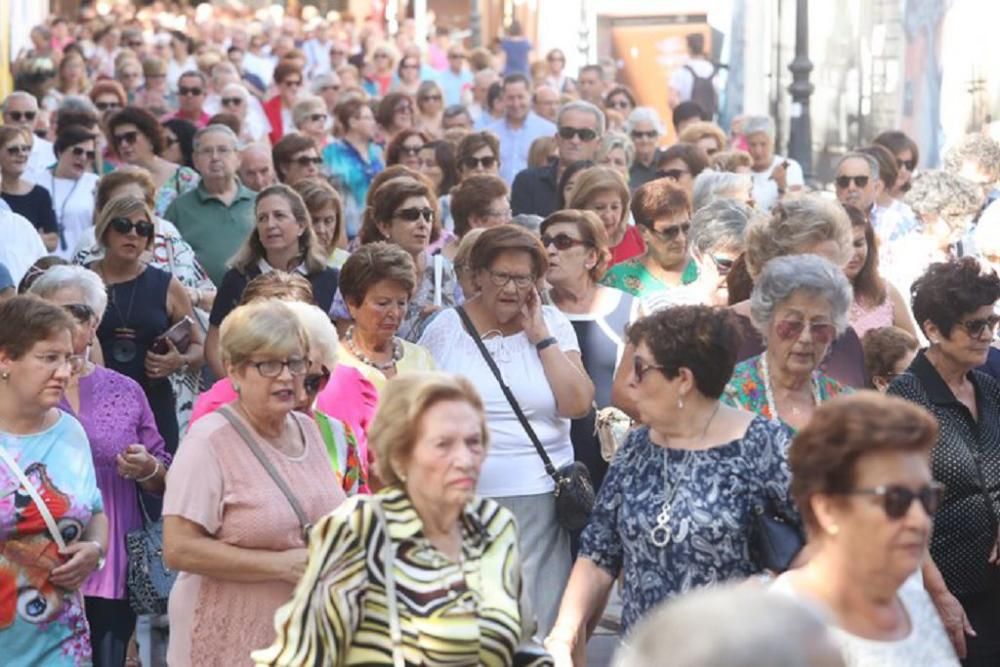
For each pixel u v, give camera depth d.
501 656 13.87
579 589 15.83
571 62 85.56
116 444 20.56
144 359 25.94
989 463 18.19
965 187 27.47
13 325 18.08
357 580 13.61
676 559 15.20
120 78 69.00
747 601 8.07
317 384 17.45
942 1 48.88
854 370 19.39
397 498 13.87
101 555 18.56
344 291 20.53
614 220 28.44
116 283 25.95
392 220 26.73
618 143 38.28
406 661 13.61
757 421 15.50
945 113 48.81
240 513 16.25
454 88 77.94
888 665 11.98
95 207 29.91
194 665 16.34
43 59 57.00
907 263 27.77
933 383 18.31
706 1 78.31
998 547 18.16
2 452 18.14
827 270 17.62
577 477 20.20
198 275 29.53
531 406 20.36
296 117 46.28
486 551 14.11
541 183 38.41
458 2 136.38
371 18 126.88
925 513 11.98
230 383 17.81
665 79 79.19
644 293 25.34
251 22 110.69
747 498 15.20
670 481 15.35
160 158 39.62
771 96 61.66
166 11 127.50
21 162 35.31
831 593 12.11
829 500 12.06
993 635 18.27
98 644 20.64
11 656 18.11
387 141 47.19
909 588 12.39
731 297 21.48
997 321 18.23
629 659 8.11
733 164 36.97
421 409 13.78
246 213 34.41
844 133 55.59
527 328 20.59
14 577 18.08
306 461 16.70
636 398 15.61
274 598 16.33
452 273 27.19
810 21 56.03
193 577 16.48
